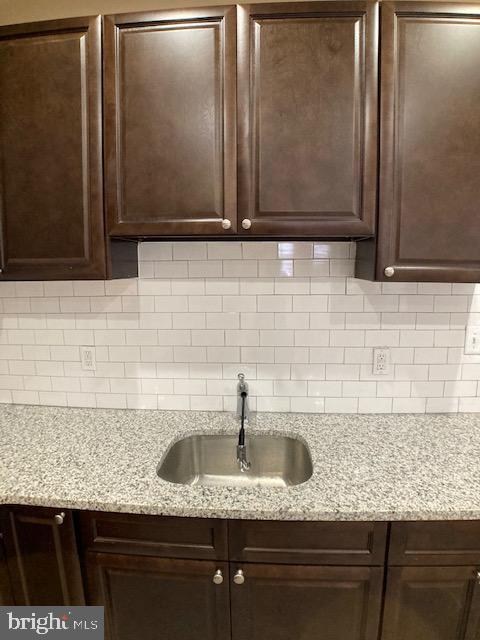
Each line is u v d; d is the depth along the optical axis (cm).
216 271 145
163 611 107
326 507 94
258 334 147
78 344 154
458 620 102
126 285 149
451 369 145
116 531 103
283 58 106
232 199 110
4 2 133
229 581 102
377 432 133
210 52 107
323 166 108
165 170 111
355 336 144
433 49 105
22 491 101
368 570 99
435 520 96
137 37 109
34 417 148
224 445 140
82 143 113
